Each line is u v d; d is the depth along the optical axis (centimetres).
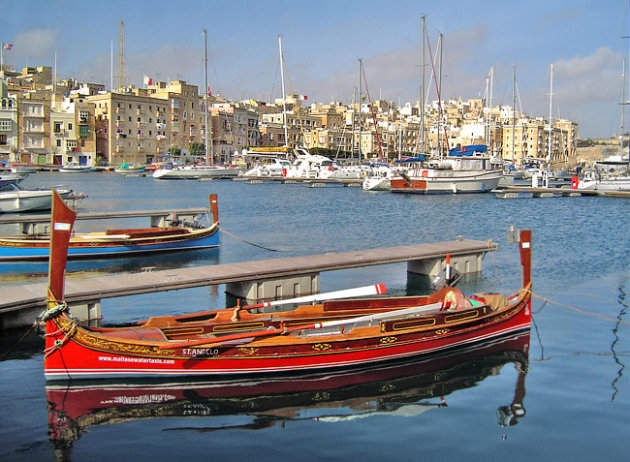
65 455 1146
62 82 17388
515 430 1246
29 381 1482
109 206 6350
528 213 5666
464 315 1739
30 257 3062
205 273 2252
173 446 1180
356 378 1530
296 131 18688
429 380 1520
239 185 10038
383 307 1794
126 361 1446
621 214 5575
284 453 1152
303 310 1725
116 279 2150
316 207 6288
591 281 2658
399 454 1146
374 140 18138
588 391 1445
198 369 1462
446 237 4078
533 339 1833
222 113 16550
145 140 14800
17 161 12900
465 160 7912
